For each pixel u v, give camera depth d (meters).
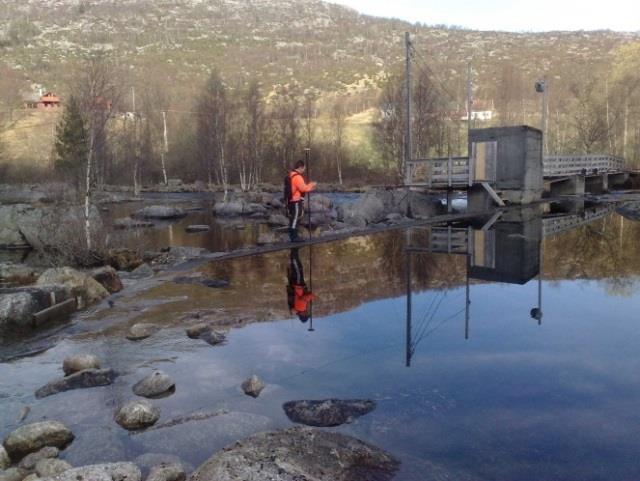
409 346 6.22
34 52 138.12
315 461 3.68
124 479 3.59
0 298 7.72
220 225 24.20
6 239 17.50
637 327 6.78
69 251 13.29
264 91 123.25
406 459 3.85
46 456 4.10
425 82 44.91
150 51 155.00
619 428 4.24
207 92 56.97
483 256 11.98
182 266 11.76
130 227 21.53
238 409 4.79
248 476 3.41
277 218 24.44
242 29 190.12
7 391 5.43
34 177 50.62
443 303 8.09
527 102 71.00
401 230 17.08
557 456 3.86
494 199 20.97
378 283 9.52
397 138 45.34
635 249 12.57
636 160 50.28
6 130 69.56
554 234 15.27
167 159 64.38
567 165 29.09
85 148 15.74
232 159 54.22
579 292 8.59
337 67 147.62
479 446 4.02
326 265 11.37
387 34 185.62
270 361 5.90
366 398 4.86
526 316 7.32
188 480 3.55
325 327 7.07
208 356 6.14
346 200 34.66
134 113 64.06
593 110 53.06
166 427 4.51
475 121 59.97
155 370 5.81
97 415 4.82
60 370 6.00
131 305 8.55
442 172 21.92
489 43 146.38
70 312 8.27
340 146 60.19
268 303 8.41
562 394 4.84
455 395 4.87
